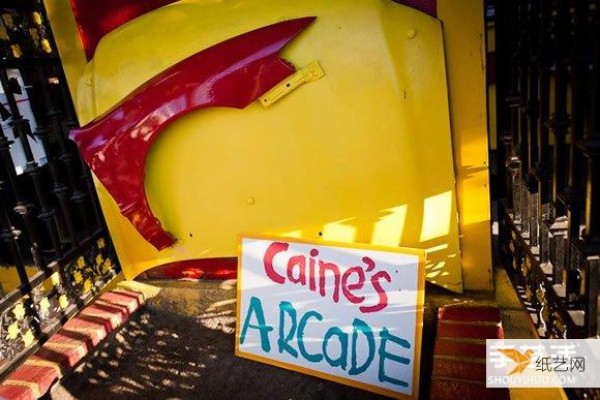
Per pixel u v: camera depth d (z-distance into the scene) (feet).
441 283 7.06
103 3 6.78
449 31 5.99
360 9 6.02
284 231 7.21
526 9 5.53
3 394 6.22
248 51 6.25
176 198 7.35
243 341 7.04
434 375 5.73
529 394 5.46
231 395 6.57
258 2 6.23
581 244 4.22
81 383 7.00
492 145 9.95
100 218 8.73
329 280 6.55
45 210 7.61
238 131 6.77
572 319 4.60
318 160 6.72
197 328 7.79
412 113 6.26
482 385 5.52
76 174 10.23
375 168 6.59
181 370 7.07
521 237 6.21
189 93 6.49
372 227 6.91
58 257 7.77
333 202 6.90
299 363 6.66
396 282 6.22
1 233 6.88
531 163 5.59
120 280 9.07
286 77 6.30
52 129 8.61
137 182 7.08
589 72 4.28
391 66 6.11
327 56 6.22
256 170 6.95
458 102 6.28
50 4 6.90
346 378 6.37
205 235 7.51
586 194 4.17
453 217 6.68
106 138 6.91
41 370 6.61
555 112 4.64
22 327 7.03
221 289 8.09
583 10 3.96
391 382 6.14
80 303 8.09
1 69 6.81
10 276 9.77
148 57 6.59
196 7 6.42
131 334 7.82
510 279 7.06
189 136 6.93
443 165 6.47
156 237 7.48
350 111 6.38
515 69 6.39
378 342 6.25
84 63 7.15
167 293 8.24
